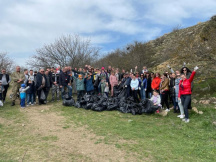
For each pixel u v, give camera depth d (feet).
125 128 18.48
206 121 19.20
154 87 28.43
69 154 12.73
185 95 20.70
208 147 14.06
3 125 19.51
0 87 31.40
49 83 32.42
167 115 23.66
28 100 30.30
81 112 25.31
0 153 12.70
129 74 32.81
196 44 30.22
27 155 12.42
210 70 29.89
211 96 28.48
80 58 53.57
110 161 11.88
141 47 72.90
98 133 17.04
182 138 15.98
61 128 18.52
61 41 52.31
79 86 32.40
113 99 28.35
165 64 49.93
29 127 18.83
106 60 80.43
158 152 13.24
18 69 30.63
